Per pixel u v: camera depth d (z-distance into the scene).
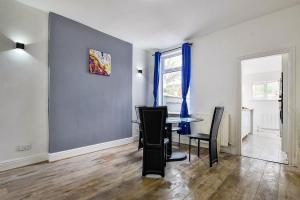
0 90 2.63
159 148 2.48
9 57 2.72
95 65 3.82
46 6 2.95
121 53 4.47
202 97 4.13
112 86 4.22
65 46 3.33
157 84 5.16
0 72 2.63
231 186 2.15
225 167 2.79
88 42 3.71
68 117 3.36
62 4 2.88
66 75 3.34
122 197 1.91
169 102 5.25
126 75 4.60
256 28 3.31
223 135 3.62
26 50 2.89
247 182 2.26
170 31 3.94
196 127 4.16
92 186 2.16
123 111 4.49
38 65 3.02
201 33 4.04
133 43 4.75
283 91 3.52
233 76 3.62
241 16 3.25
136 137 4.84
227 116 3.61
